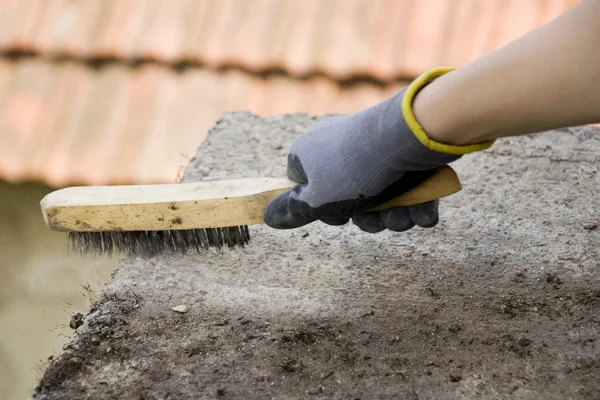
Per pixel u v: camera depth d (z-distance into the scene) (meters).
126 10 4.99
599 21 1.34
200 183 2.15
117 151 4.50
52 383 1.90
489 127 1.55
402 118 1.65
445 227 2.53
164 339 2.05
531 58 1.42
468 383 1.86
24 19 5.02
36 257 4.53
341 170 1.80
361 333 2.05
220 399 1.84
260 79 4.66
